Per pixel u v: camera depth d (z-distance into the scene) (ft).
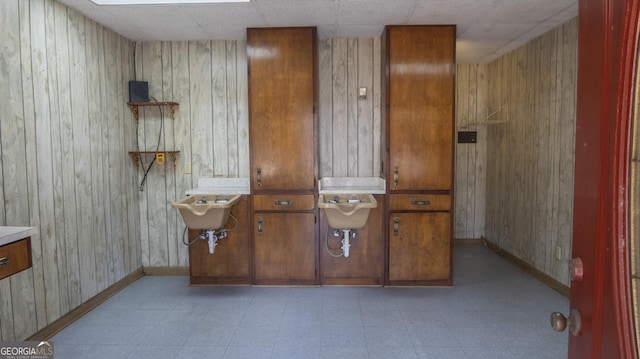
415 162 11.27
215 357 7.75
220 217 10.67
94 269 10.30
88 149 10.09
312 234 11.60
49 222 8.64
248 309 10.07
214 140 12.67
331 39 12.44
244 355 7.82
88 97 10.11
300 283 11.75
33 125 8.18
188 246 12.02
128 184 12.12
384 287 11.57
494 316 9.57
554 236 11.28
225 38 12.25
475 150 16.20
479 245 16.39
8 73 7.55
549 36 11.43
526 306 10.16
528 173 12.74
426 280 11.57
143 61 12.54
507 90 14.20
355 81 12.54
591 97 2.63
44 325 8.48
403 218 11.42
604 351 2.55
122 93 11.82
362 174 12.75
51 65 8.73
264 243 11.69
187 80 12.55
